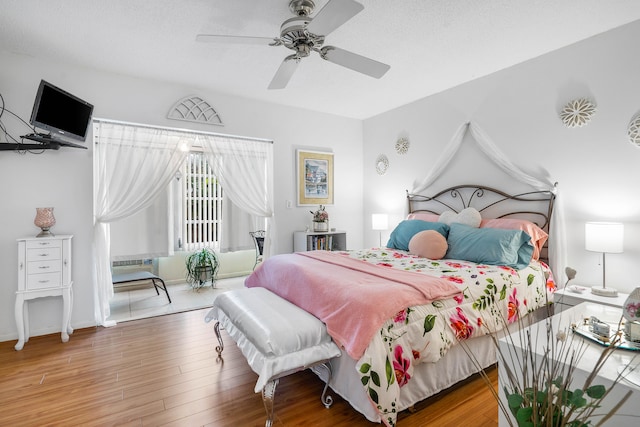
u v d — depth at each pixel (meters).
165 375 2.24
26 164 2.85
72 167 3.03
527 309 2.38
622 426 1.21
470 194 3.55
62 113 2.65
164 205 4.26
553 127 2.86
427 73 3.29
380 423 1.74
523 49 2.80
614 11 2.26
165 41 2.62
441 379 1.93
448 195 3.79
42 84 2.44
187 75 3.30
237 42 2.03
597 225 2.36
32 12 2.21
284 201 4.34
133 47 2.71
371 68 2.30
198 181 4.73
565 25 2.43
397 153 4.41
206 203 4.80
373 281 2.07
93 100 3.12
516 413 0.87
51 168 2.94
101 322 3.16
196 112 3.66
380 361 1.59
